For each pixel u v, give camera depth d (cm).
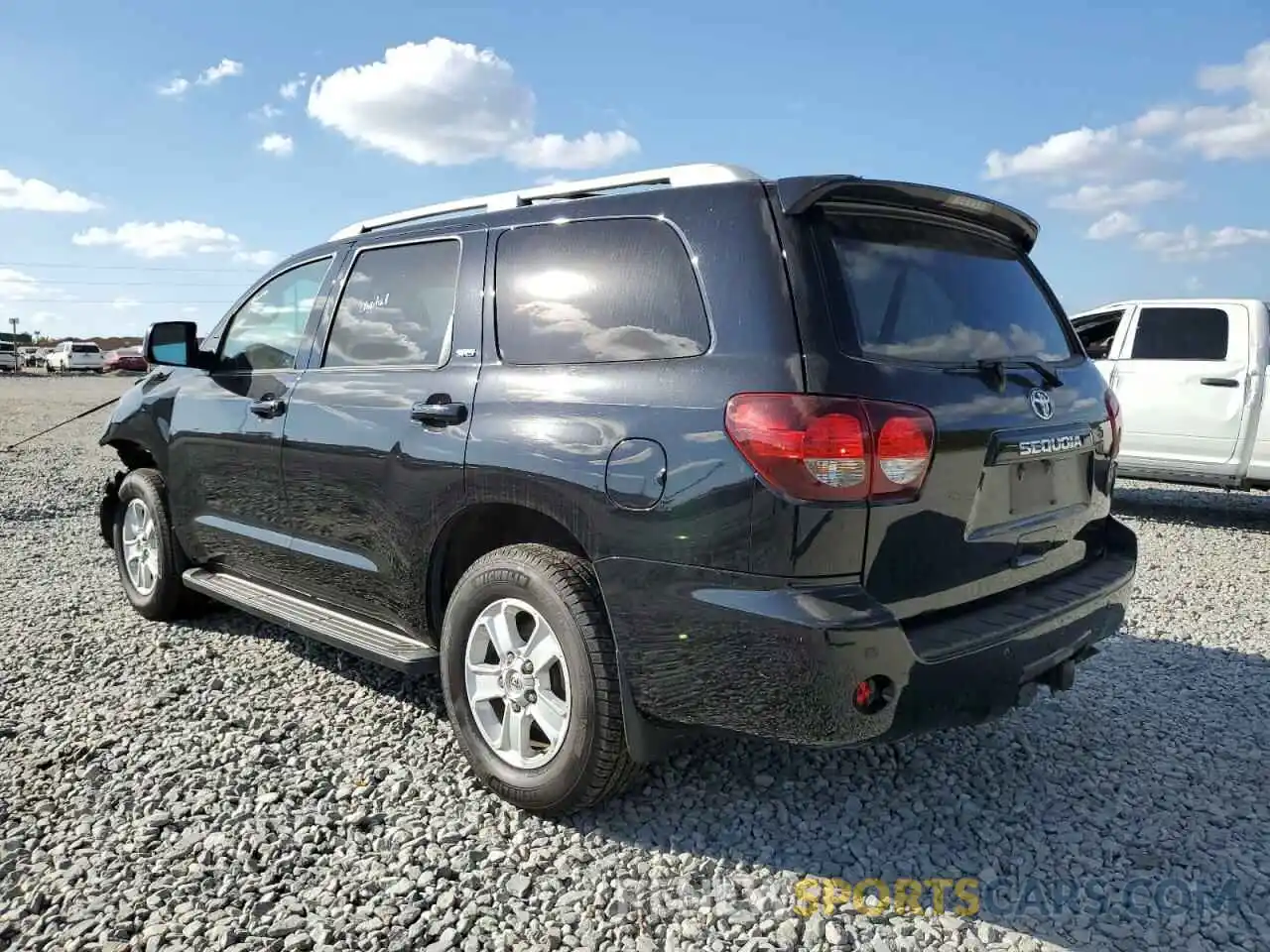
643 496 263
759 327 256
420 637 352
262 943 241
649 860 279
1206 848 288
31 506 909
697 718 262
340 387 373
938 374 267
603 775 283
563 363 299
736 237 268
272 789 321
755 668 246
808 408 242
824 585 243
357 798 316
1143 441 893
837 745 245
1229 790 325
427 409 326
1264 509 957
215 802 312
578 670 281
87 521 845
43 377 4212
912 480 250
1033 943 243
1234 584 627
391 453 339
